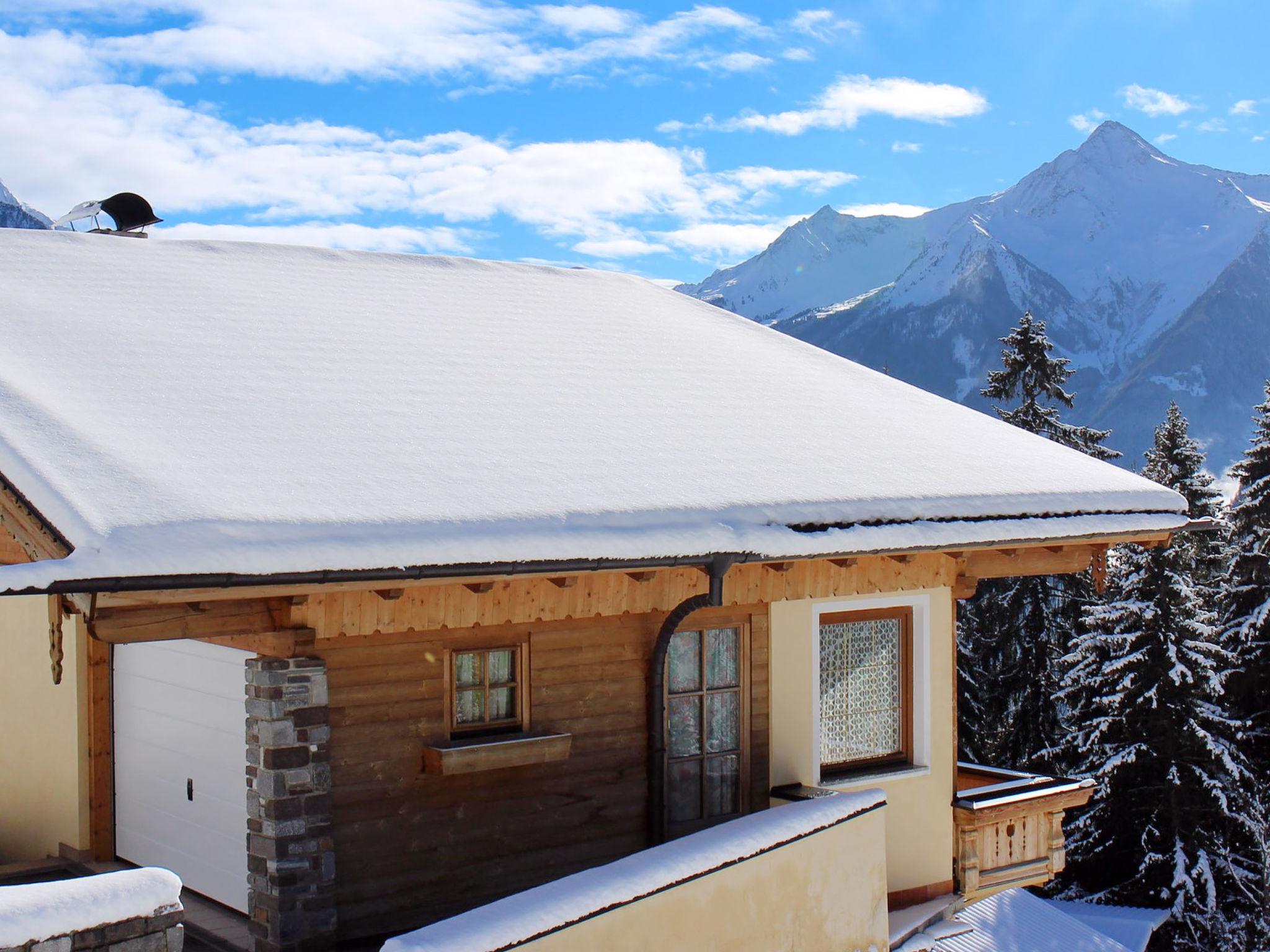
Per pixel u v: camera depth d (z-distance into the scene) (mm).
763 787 9844
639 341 12125
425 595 7754
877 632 10859
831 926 8305
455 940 5855
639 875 6906
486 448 8133
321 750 7336
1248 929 23344
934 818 10883
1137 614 24156
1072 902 24484
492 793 8289
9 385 7293
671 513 7781
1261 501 27219
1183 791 23750
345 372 9125
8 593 5379
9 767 10195
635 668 9070
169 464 6664
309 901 7230
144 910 5324
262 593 6535
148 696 9023
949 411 12711
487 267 13398
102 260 10781
